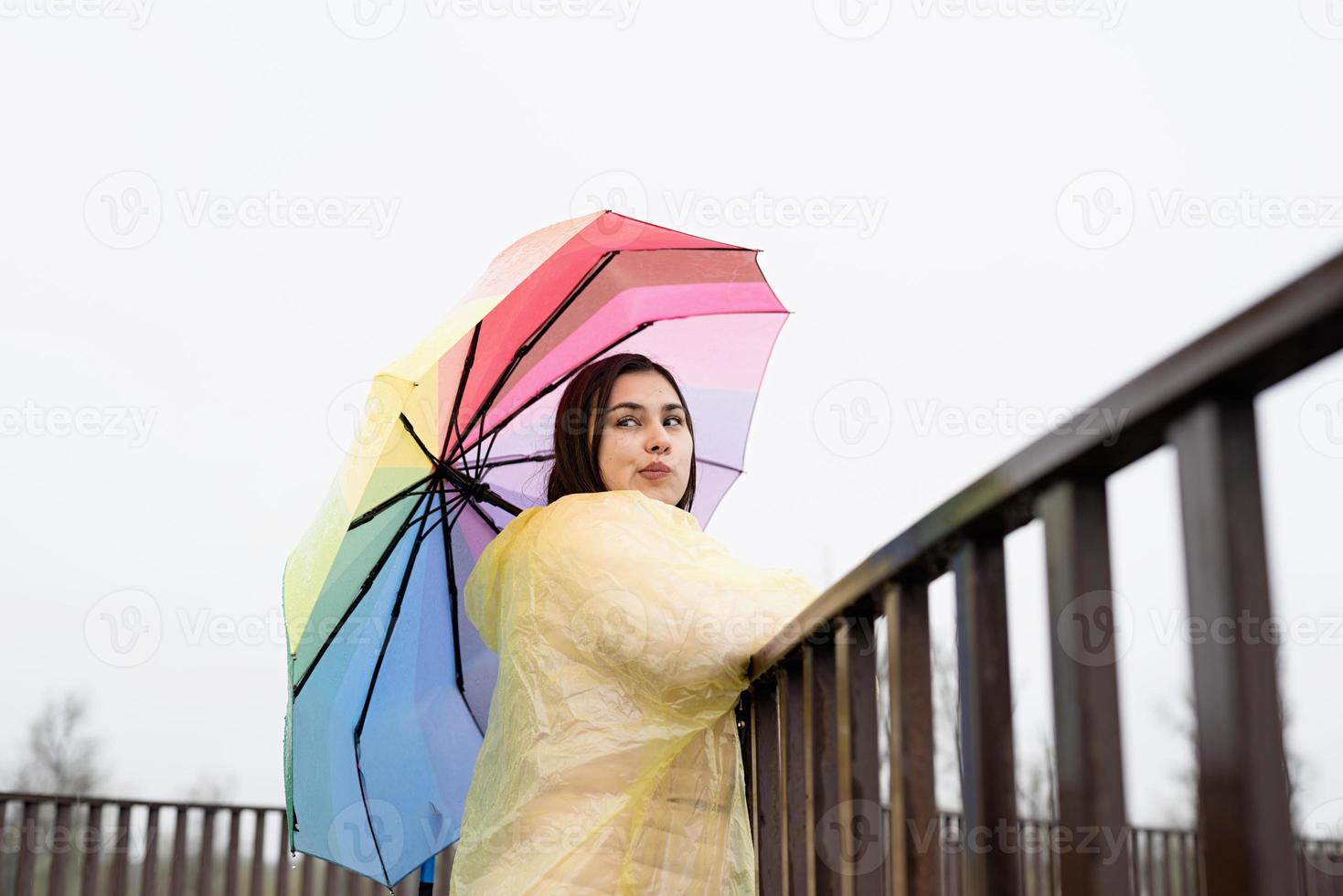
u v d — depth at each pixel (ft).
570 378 8.34
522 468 8.16
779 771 5.04
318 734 7.72
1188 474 1.89
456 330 6.63
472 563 8.13
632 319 8.59
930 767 3.10
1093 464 2.22
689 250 8.15
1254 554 1.78
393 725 8.18
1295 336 1.60
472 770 8.32
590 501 6.03
